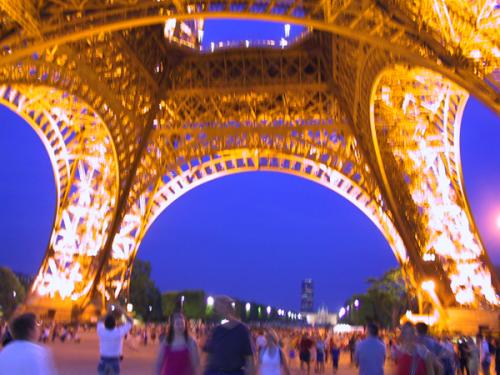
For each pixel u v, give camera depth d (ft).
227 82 254.47
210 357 41.24
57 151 247.70
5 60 134.51
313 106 252.62
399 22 122.72
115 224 228.84
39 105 223.71
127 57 212.84
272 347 56.54
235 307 42.83
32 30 133.59
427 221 229.25
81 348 194.29
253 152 261.44
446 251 224.33
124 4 137.49
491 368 170.19
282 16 125.59
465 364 119.03
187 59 256.11
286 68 253.24
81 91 187.21
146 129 240.32
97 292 230.48
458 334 202.69
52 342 213.05
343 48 212.23
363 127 223.71
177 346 44.98
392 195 218.59
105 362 60.39
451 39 117.08
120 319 62.90
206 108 257.55
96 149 248.32
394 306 455.22
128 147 228.43
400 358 46.68
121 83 215.72
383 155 227.20
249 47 252.21
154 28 237.04
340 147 248.93
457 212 223.92
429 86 207.51
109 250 230.68
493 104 112.98
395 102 225.76
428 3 122.52
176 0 128.98
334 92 243.19
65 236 244.22
